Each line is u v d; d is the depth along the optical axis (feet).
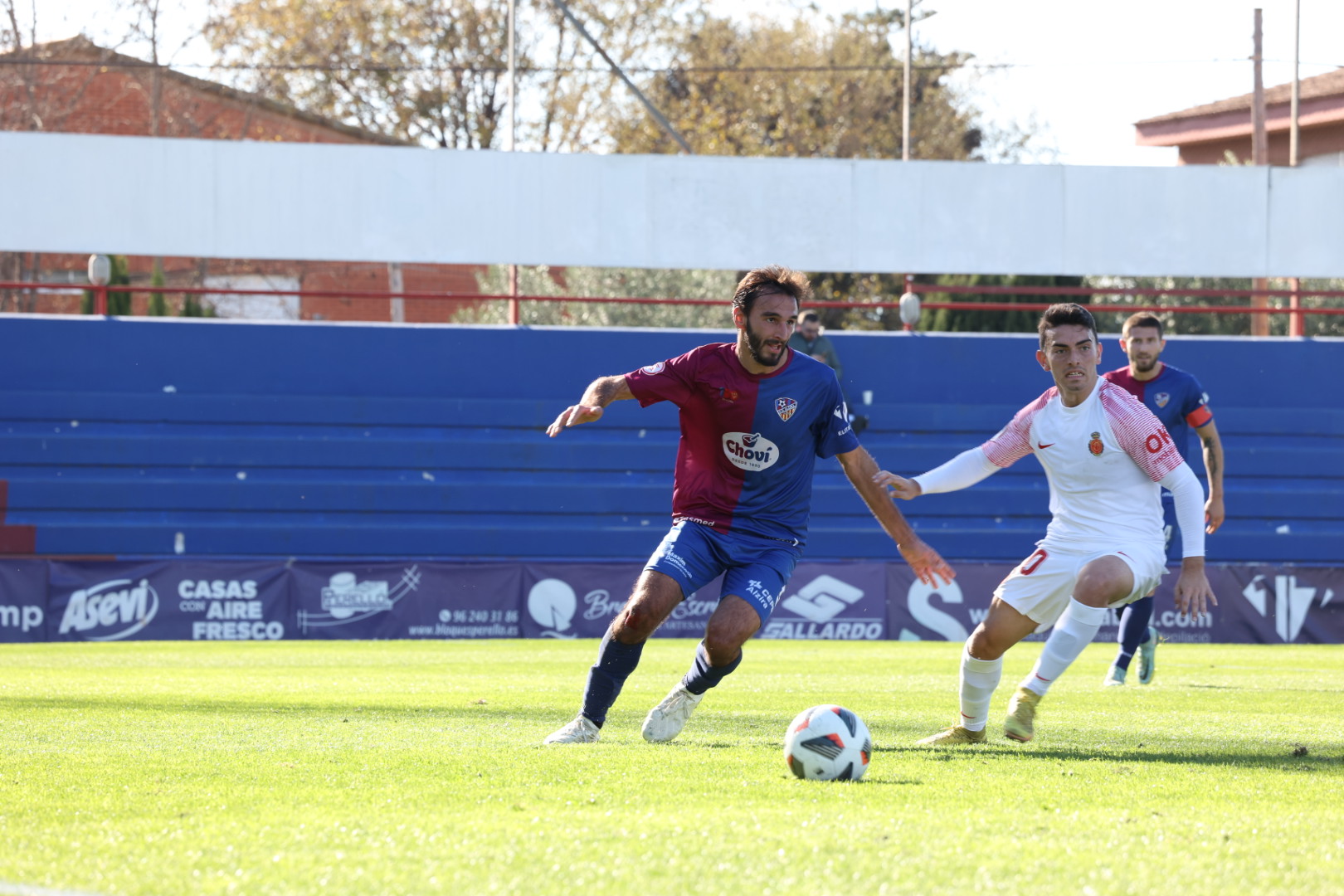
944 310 167.32
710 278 183.21
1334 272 129.70
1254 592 111.24
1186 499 39.04
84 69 220.64
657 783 29.40
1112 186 129.49
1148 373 58.49
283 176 124.77
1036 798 27.96
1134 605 63.67
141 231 123.75
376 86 259.60
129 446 121.39
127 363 122.93
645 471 126.11
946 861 21.30
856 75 297.74
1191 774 32.22
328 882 20.03
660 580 36.68
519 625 111.34
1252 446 128.47
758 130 295.69
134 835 23.40
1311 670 78.48
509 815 25.31
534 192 126.93
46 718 46.21
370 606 110.32
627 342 127.44
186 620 108.47
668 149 269.03
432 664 80.89
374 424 124.98
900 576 111.65
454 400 125.59
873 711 50.88
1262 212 129.29
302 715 47.70
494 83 264.11
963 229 129.08
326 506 122.72
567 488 124.26
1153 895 19.45
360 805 26.53
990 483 127.13
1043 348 39.68
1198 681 68.18
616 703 53.01
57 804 26.78
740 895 19.31
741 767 32.12
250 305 214.90
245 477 122.42
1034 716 39.83
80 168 123.03
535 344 126.82
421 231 126.21
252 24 236.22
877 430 128.57
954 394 129.80
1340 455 128.47
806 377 36.96
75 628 106.63
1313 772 32.73
